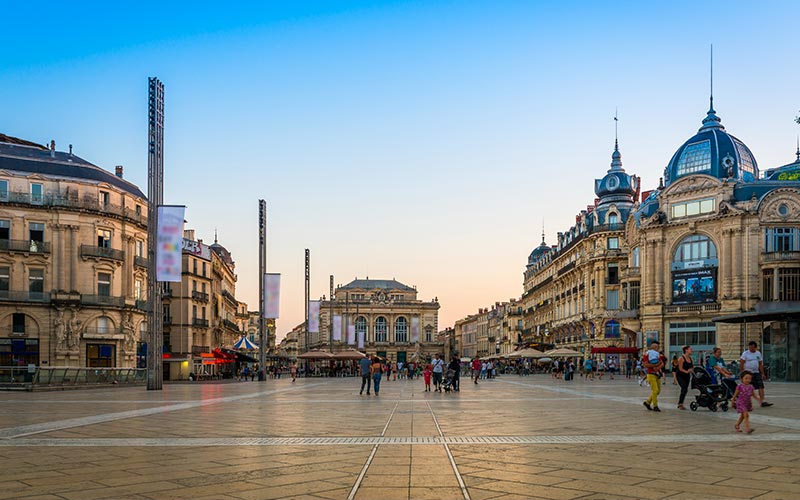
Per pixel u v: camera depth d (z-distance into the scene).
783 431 14.34
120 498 7.85
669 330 64.50
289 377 75.62
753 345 21.11
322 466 9.88
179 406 22.95
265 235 58.25
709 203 62.56
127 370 46.34
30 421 17.20
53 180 59.31
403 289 156.12
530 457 10.68
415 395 30.44
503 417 17.89
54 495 8.04
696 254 63.41
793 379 45.44
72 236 59.25
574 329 87.69
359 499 7.71
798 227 59.50
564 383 46.59
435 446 11.97
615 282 77.75
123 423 16.55
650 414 18.78
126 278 63.31
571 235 93.75
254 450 11.59
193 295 78.00
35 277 58.12
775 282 58.50
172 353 75.38
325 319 152.00
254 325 186.25
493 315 158.50
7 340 56.41
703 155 65.31
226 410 20.88
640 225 67.50
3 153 59.09
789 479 8.90
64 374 39.88
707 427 15.20
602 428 15.02
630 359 63.41
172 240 36.31
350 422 16.55
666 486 8.43
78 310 58.88
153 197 39.00
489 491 8.12
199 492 8.16
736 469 9.63
